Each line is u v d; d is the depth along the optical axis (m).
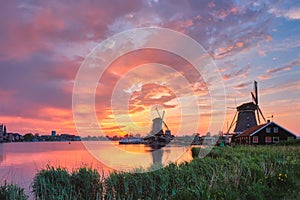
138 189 7.77
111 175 8.34
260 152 16.23
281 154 13.66
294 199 6.45
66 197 7.43
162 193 7.47
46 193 7.55
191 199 6.35
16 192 7.35
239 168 8.55
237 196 6.36
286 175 7.70
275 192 6.86
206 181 7.38
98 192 8.27
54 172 8.69
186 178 8.22
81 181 8.38
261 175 7.91
